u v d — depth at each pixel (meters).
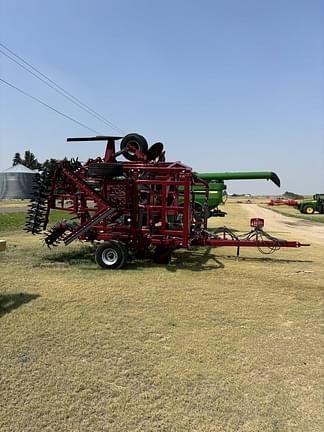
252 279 7.55
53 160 9.09
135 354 4.09
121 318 5.15
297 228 20.77
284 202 55.97
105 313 5.34
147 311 5.46
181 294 6.35
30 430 2.86
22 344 4.27
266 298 6.23
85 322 4.97
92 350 4.16
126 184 8.77
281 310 5.64
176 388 3.45
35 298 5.96
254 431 2.89
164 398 3.29
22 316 5.14
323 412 3.14
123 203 8.88
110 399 3.26
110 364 3.86
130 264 8.90
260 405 3.22
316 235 16.98
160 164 9.10
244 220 24.97
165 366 3.84
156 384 3.51
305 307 5.80
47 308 5.49
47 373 3.66
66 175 8.91
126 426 2.92
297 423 3.00
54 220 20.38
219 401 3.27
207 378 3.63
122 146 10.22
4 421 2.95
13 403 3.17
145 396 3.32
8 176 56.09
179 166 8.88
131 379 3.59
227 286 6.96
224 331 4.78
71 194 9.30
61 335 4.54
